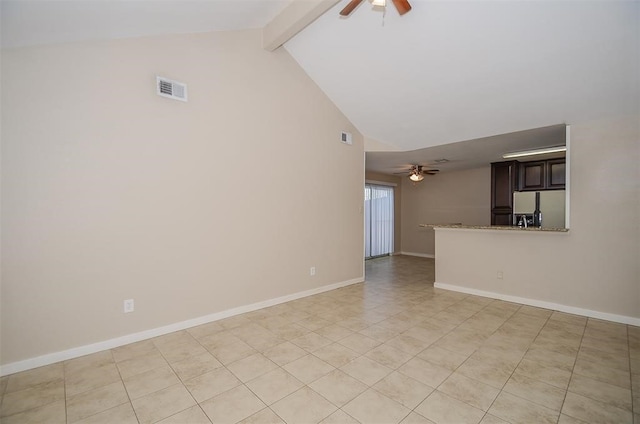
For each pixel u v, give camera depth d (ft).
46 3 5.57
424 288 14.61
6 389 6.26
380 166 21.44
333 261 14.33
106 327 8.04
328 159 13.94
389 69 11.01
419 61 10.21
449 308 11.50
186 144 9.41
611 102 9.52
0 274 6.68
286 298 12.27
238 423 5.32
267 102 11.49
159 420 5.40
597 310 10.46
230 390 6.26
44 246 7.16
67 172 7.41
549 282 11.46
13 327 6.85
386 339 8.70
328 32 10.44
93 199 7.79
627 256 9.96
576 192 10.89
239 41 10.62
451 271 14.21
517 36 8.38
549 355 7.72
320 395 6.09
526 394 6.10
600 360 7.46
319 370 7.02
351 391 6.22
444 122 12.90
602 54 8.16
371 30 9.70
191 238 9.55
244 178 10.84
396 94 12.14
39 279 7.12
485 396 6.04
